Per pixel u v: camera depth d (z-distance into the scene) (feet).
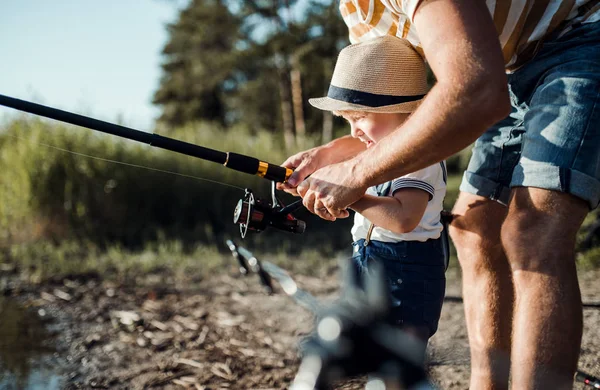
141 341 11.75
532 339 5.44
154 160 22.94
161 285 15.85
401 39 7.36
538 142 6.01
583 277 15.30
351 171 6.07
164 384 9.84
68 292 15.07
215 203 23.25
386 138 5.84
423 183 7.04
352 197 6.07
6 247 19.31
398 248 7.29
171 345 11.54
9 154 21.54
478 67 4.97
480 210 7.35
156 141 6.97
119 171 22.00
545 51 6.52
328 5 49.62
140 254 19.06
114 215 21.63
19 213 20.92
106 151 22.31
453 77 5.02
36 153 21.17
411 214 6.90
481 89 4.96
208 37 61.72
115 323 12.77
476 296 7.23
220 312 13.56
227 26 54.65
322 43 50.14
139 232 21.74
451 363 9.24
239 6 52.16
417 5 5.37
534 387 5.33
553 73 6.32
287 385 9.64
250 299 14.60
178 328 12.51
